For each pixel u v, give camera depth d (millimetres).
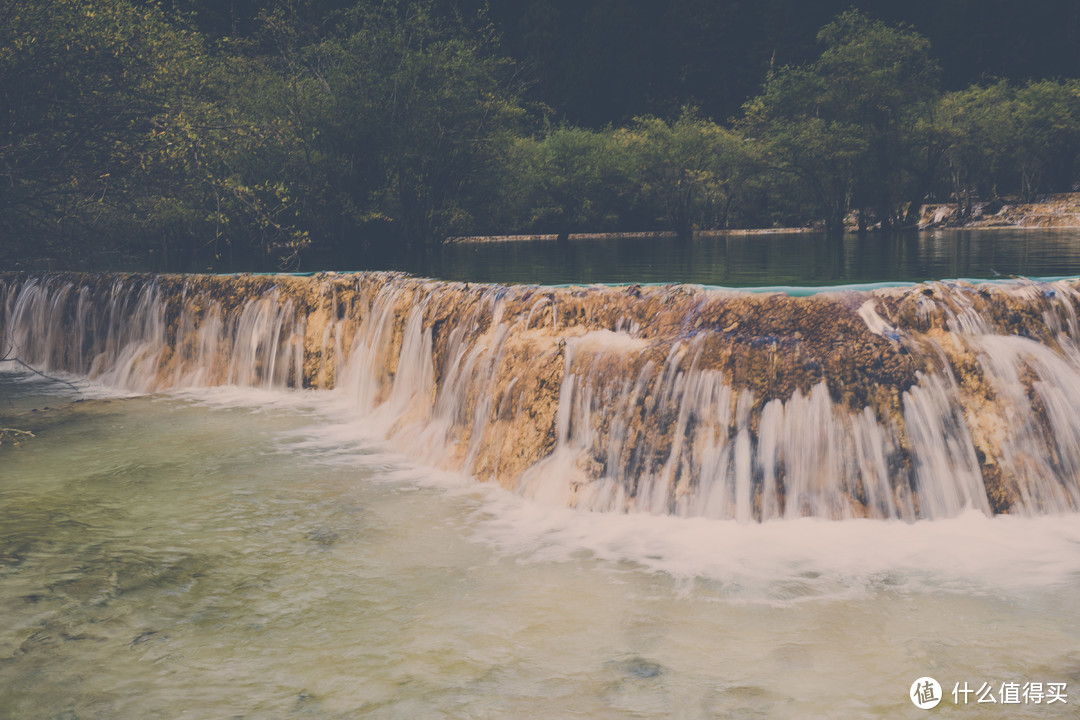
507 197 27047
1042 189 51562
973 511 6434
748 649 4652
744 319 7234
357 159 20297
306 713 4090
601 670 4457
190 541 6398
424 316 9711
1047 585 5363
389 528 6641
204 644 4809
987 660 4480
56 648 4773
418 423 9141
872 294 7230
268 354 11844
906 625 4891
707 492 6695
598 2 76688
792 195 42844
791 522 6457
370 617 5125
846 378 6680
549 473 7301
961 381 6793
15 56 11688
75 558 6074
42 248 14359
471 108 21438
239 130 14102
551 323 8211
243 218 16781
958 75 67125
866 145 33062
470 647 4734
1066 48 67000
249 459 8586
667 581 5574
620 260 14773
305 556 6094
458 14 22906
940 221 37125
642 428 7059
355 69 20906
